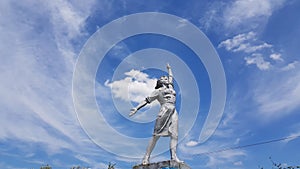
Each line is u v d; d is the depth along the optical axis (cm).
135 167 1864
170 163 1789
